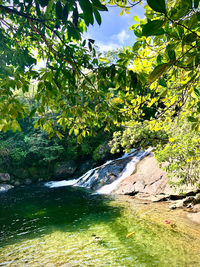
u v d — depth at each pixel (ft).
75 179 63.31
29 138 69.26
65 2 4.27
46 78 5.13
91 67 6.20
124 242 18.47
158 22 2.44
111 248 17.62
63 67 5.72
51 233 22.77
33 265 16.06
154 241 17.92
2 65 5.52
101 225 23.62
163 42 4.71
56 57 6.37
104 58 6.37
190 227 20.01
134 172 45.03
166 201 30.07
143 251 16.42
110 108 7.80
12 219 29.71
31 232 23.67
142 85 5.95
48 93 5.31
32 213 32.27
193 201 26.13
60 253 17.70
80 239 20.25
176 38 3.01
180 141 15.40
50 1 4.40
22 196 47.06
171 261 14.55
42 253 17.99
